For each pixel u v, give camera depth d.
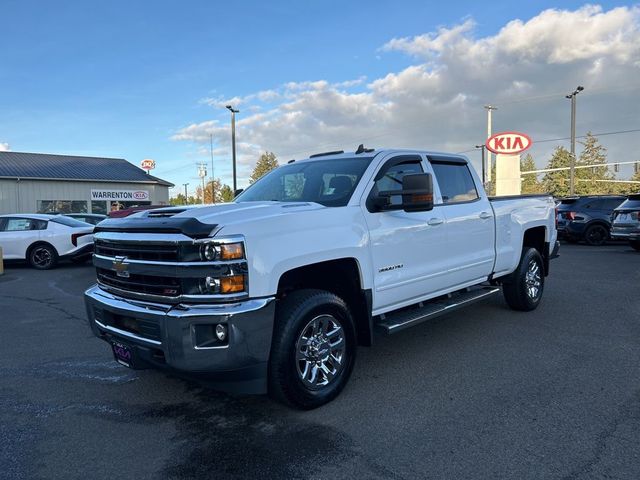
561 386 4.05
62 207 33.78
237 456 3.03
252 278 3.20
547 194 7.13
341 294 4.15
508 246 6.04
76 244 12.67
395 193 4.14
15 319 6.88
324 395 3.70
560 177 79.44
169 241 3.24
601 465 2.85
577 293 8.00
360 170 4.40
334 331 3.81
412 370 4.49
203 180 71.56
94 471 2.89
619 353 4.89
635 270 10.54
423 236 4.62
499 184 25.33
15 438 3.30
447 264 4.96
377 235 4.13
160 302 3.35
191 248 3.18
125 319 3.60
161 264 3.29
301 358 3.58
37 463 2.98
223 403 3.85
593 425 3.35
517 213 6.23
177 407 3.79
